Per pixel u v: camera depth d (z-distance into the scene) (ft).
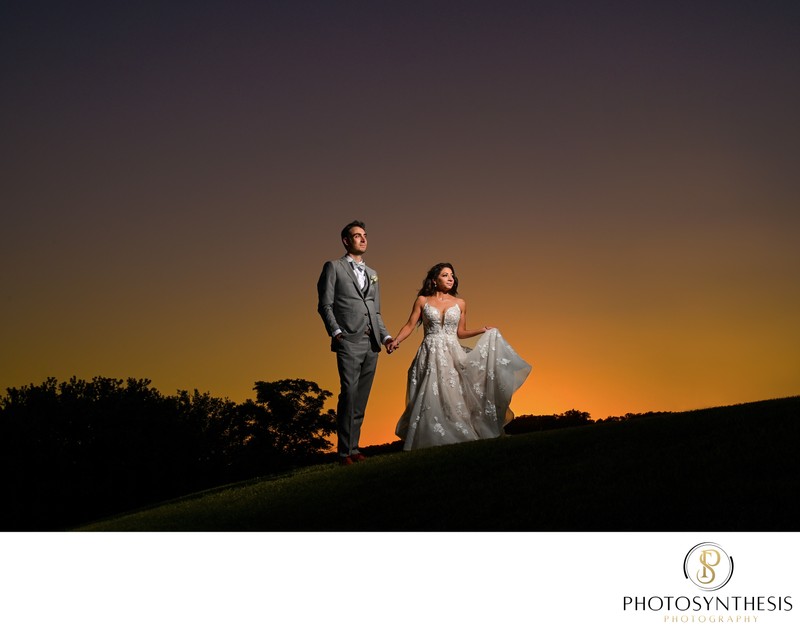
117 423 136.05
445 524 20.67
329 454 154.10
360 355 29.76
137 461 136.05
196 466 145.79
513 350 34.65
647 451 24.16
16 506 128.88
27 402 134.82
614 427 28.81
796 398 28.58
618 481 21.52
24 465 130.11
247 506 26.55
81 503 132.05
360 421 30.99
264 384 152.87
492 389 33.76
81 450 133.59
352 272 29.89
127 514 37.17
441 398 33.42
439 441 32.58
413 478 25.45
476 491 22.85
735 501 18.67
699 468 21.33
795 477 19.34
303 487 27.43
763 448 22.00
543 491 21.81
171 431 141.90
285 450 152.46
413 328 34.42
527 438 29.48
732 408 28.89
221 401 155.33
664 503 19.35
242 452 151.94
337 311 29.78
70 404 135.33
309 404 154.51
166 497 140.46
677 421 27.76
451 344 34.04
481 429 33.50
